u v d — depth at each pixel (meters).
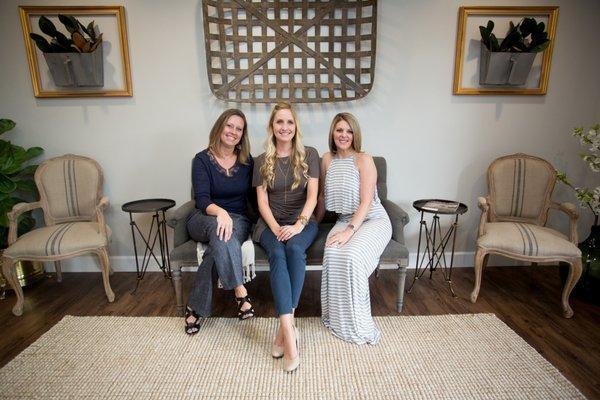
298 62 2.29
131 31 2.22
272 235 1.81
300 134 1.89
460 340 1.69
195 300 1.74
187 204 2.08
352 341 1.67
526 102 2.35
